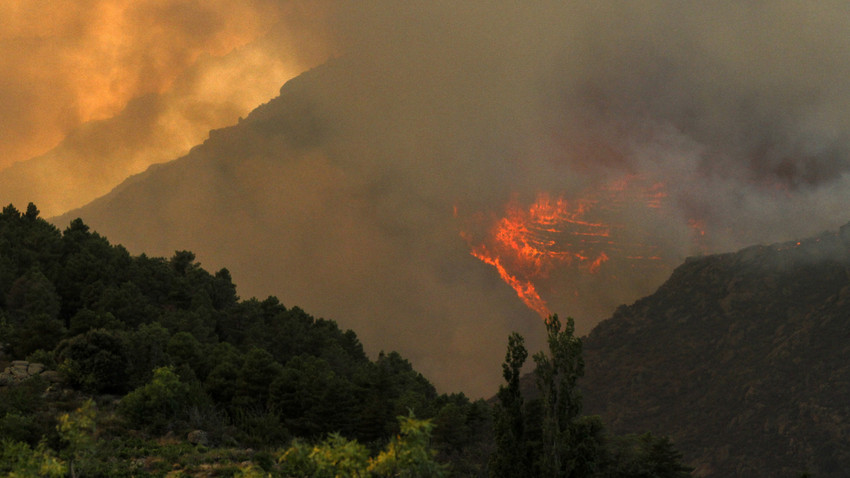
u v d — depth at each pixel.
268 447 56.84
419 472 22.52
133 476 42.94
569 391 43.25
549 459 42.22
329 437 22.67
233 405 69.19
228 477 45.22
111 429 52.78
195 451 50.75
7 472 25.97
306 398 69.94
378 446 67.31
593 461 42.31
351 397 75.44
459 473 62.22
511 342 45.75
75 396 60.06
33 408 54.03
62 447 39.19
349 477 22.38
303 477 42.03
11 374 61.72
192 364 77.12
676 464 61.38
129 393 57.44
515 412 44.75
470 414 80.94
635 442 62.50
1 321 77.69
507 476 43.88
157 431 54.78
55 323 73.12
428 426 21.73
